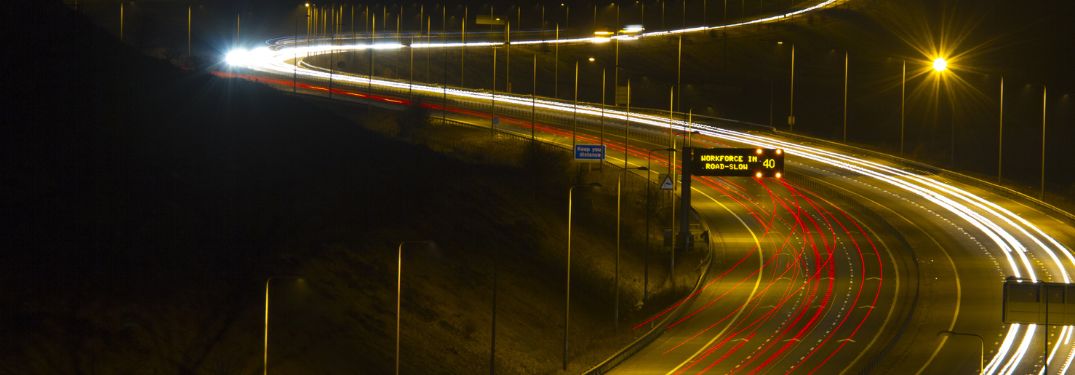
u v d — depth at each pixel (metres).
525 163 162.50
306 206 108.25
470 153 168.25
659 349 92.62
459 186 134.62
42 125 99.75
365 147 141.25
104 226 86.56
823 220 146.00
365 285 94.19
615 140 198.00
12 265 76.12
